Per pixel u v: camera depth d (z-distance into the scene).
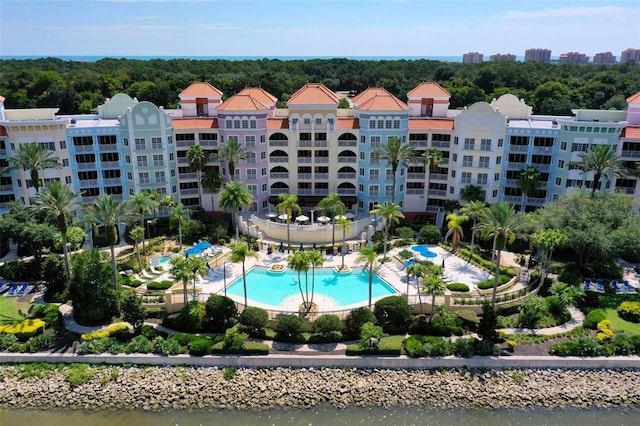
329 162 82.81
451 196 81.88
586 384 45.91
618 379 46.47
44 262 60.72
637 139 69.50
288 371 47.12
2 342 48.81
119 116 76.31
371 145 79.44
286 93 161.50
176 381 45.84
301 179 83.75
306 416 42.25
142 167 76.94
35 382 45.47
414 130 81.44
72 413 42.47
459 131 77.75
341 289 60.41
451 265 66.25
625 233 57.34
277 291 59.84
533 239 59.53
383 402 43.91
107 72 196.88
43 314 53.66
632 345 48.72
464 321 53.12
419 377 46.59
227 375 46.44
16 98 135.12
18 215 61.91
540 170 76.81
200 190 83.25
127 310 50.25
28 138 69.50
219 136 80.88
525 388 45.44
